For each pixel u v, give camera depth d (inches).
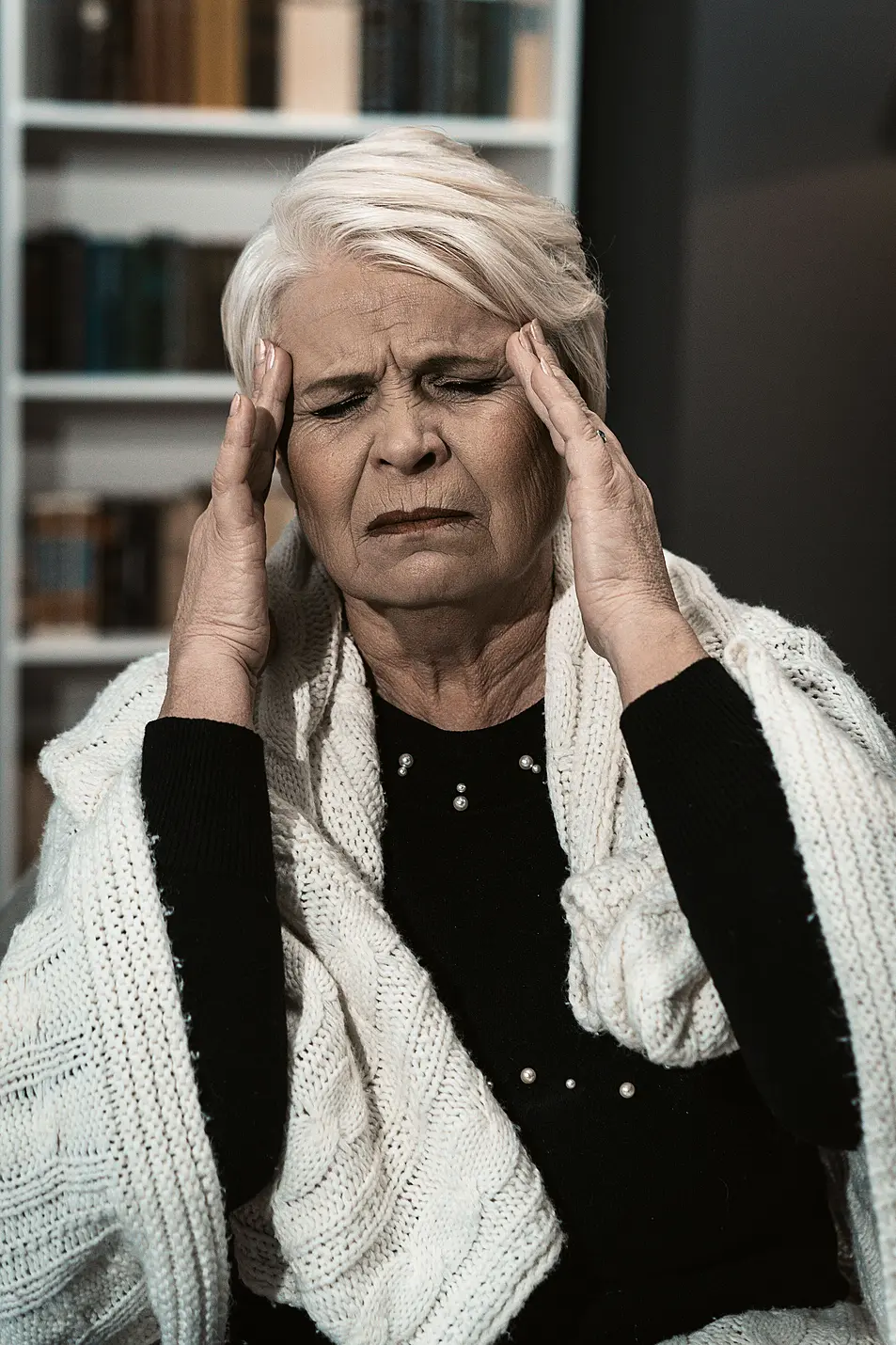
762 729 41.2
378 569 45.7
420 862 48.8
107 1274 43.2
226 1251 42.4
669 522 120.6
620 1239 45.2
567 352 47.6
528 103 134.8
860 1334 45.1
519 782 49.4
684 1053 43.0
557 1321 45.0
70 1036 42.2
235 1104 42.0
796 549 107.9
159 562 135.9
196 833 43.3
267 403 46.2
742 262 111.7
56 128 135.5
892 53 98.3
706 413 115.6
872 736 46.9
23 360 132.4
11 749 134.7
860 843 39.4
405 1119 44.5
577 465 44.3
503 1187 43.1
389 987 45.0
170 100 131.6
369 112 133.4
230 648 46.3
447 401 45.2
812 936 39.5
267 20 131.6
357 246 43.9
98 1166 41.5
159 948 42.1
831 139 103.3
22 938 43.9
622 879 44.9
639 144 126.6
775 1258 46.6
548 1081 46.3
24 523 133.8
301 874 45.8
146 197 144.0
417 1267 43.6
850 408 103.2
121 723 49.7
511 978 47.3
